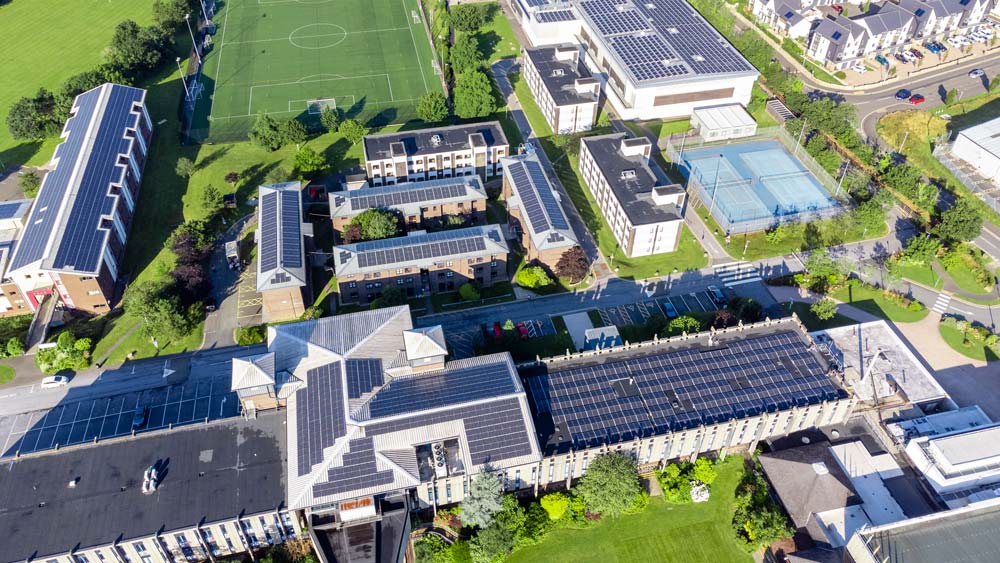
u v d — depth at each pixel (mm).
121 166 164500
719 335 126875
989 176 178000
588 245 161875
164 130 199375
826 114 190000
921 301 145875
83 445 104812
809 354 122812
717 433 111125
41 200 154000
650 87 193750
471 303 146625
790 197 172000
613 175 166125
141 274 151625
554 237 147250
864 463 112938
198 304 139250
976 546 96375
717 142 193875
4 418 121562
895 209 170875
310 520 98625
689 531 107062
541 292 149250
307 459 100938
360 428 103125
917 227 164625
